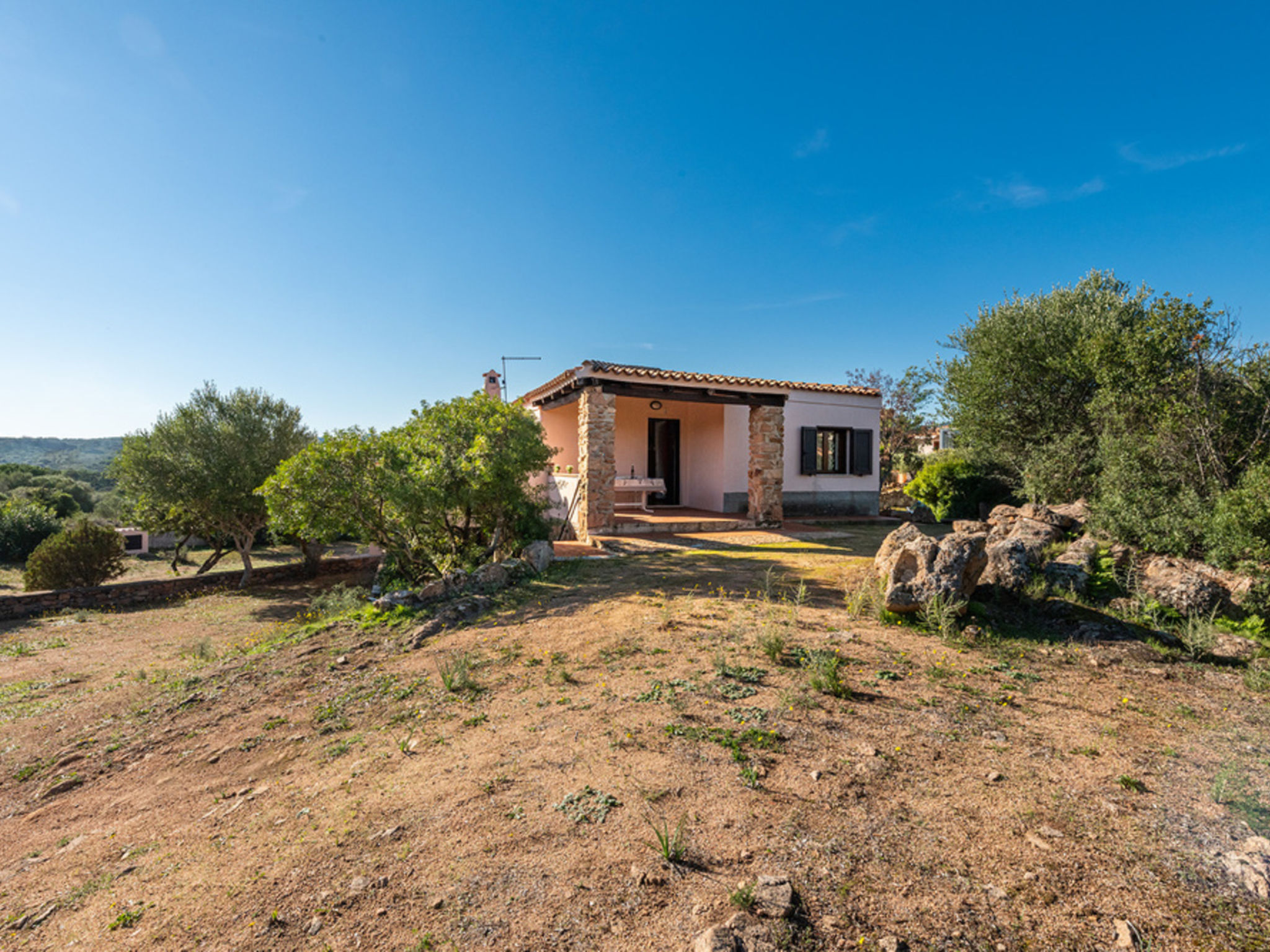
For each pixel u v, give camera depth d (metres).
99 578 16.17
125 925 2.63
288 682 5.90
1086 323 11.34
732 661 4.68
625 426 15.61
